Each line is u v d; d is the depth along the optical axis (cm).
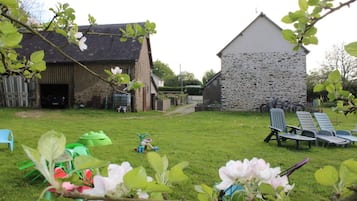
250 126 1427
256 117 1975
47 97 2391
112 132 1204
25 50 2336
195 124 1521
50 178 67
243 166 91
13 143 852
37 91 2358
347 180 81
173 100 3653
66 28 218
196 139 1035
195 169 626
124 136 1102
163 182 85
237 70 2488
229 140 1022
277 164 698
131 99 2322
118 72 210
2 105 2362
